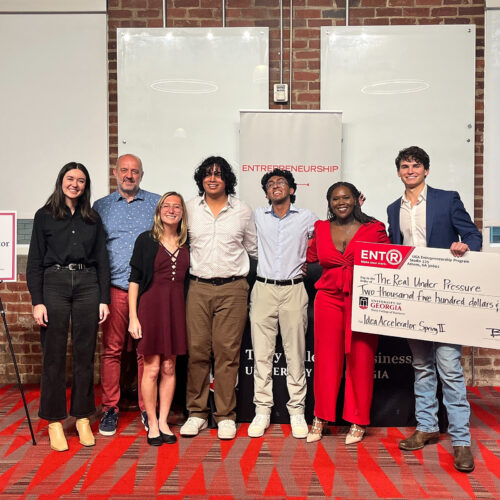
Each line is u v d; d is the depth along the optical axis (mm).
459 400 3244
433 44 4883
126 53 4930
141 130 4949
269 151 4719
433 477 3045
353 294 3453
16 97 4977
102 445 3523
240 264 3662
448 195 3459
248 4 4980
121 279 3838
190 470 3133
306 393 3887
